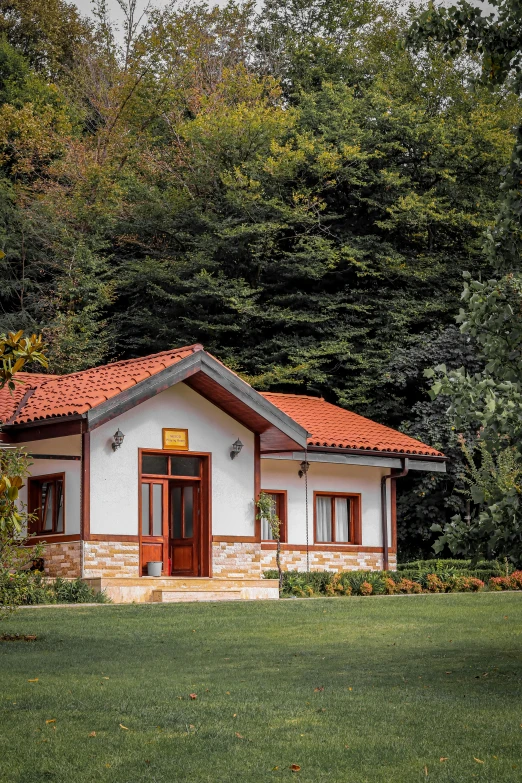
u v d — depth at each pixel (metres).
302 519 26.12
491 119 37.41
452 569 24.73
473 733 8.04
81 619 15.70
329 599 19.44
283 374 34.81
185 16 43.78
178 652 12.47
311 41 44.66
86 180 39.09
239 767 7.16
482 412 9.48
